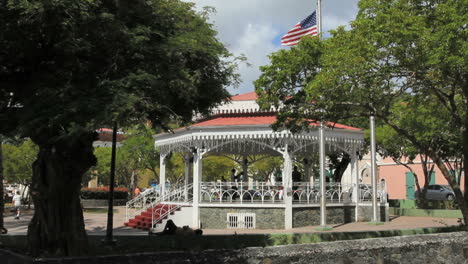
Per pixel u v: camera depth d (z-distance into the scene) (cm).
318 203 2148
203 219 2066
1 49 823
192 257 796
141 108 761
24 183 3819
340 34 1245
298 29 1925
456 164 2953
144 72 791
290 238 1360
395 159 3269
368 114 1259
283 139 2061
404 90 1238
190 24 967
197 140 2112
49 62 899
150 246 1271
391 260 991
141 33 847
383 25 1070
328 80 1124
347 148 2380
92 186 5106
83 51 857
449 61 1009
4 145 3447
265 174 4734
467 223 1227
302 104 1286
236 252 838
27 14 730
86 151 1020
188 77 874
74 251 996
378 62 1132
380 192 2367
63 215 1004
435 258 1059
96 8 818
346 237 1414
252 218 2019
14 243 1220
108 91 741
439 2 1139
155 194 2483
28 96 858
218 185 2102
